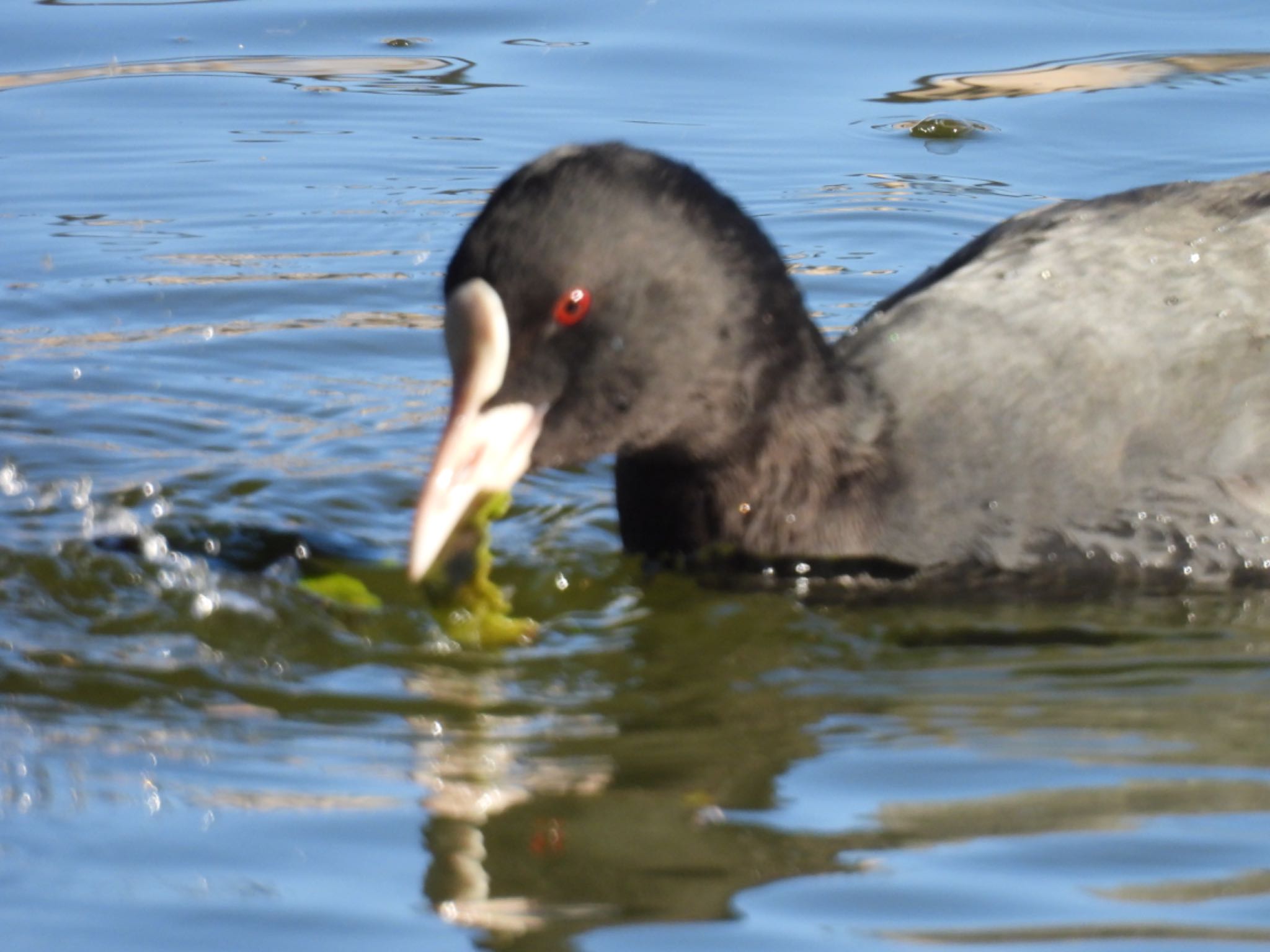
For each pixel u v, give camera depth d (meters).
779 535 9.89
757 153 15.84
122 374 12.94
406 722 8.39
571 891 6.94
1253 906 6.73
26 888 6.97
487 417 9.07
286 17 18.94
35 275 14.30
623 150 9.29
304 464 11.63
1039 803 7.54
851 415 9.86
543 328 9.04
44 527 10.58
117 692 8.65
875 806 7.55
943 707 8.51
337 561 10.25
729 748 8.12
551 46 18.17
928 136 16.11
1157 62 17.31
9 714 8.41
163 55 18.03
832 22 18.44
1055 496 9.79
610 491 11.37
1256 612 9.54
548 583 10.00
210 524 10.69
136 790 7.70
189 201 15.43
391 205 15.30
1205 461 9.85
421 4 19.19
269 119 16.77
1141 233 10.61
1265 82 16.83
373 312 13.91
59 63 17.86
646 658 9.10
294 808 7.55
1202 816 7.40
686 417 9.48
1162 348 10.07
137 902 6.87
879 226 14.72
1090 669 8.91
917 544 9.80
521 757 8.07
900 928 6.64
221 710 8.51
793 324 9.71
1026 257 10.61
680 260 9.20
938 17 18.53
